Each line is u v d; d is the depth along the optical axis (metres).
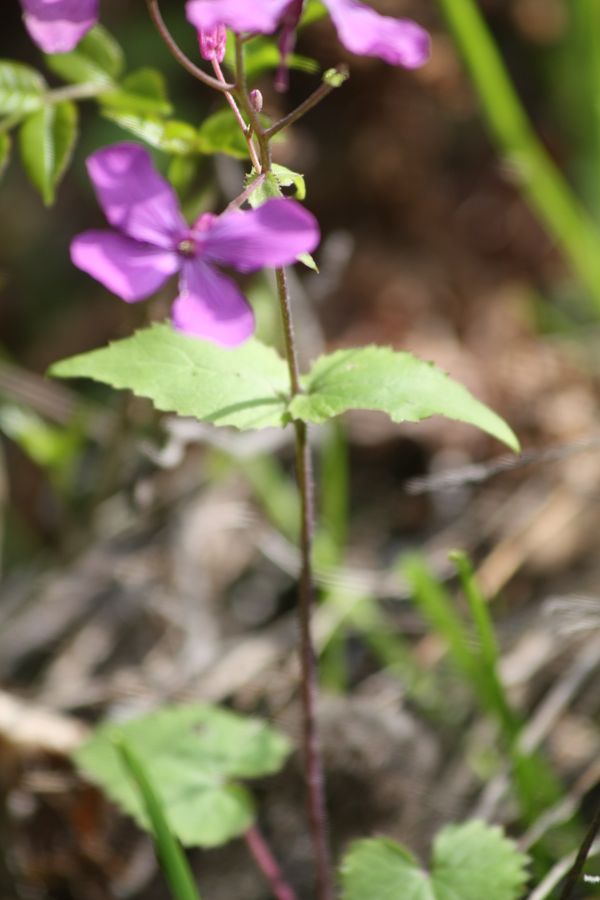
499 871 0.53
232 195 0.62
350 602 0.64
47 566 0.76
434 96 0.88
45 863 0.60
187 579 0.70
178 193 0.56
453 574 0.70
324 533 0.69
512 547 0.70
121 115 0.55
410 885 0.53
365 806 0.60
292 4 0.50
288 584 0.73
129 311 0.65
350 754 0.61
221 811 0.56
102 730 0.58
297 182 0.50
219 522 0.71
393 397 0.51
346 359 0.52
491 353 0.85
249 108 0.50
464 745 0.61
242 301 0.48
